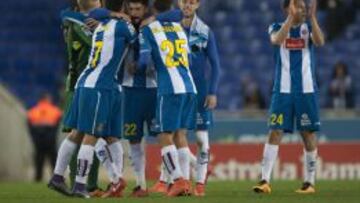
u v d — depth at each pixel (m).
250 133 57.28
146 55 28.98
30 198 29.66
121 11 29.31
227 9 80.44
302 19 32.22
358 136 56.97
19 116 63.81
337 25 76.81
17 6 85.50
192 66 32.22
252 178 55.06
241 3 80.56
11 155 61.72
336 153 55.06
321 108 71.25
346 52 75.44
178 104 29.20
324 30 76.62
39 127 60.91
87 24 29.56
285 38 32.12
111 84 28.52
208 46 32.28
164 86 29.19
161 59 29.27
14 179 62.41
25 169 65.00
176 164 29.33
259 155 55.06
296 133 55.78
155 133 31.03
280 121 32.44
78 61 30.89
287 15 32.62
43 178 63.78
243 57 76.81
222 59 76.88
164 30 29.45
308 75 32.34
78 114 28.61
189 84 29.56
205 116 32.28
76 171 29.23
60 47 83.31
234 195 30.78
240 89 73.81
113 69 28.56
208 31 32.28
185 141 30.16
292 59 32.34
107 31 28.53
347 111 58.06
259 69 75.75
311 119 32.47
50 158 61.56
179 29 29.81
